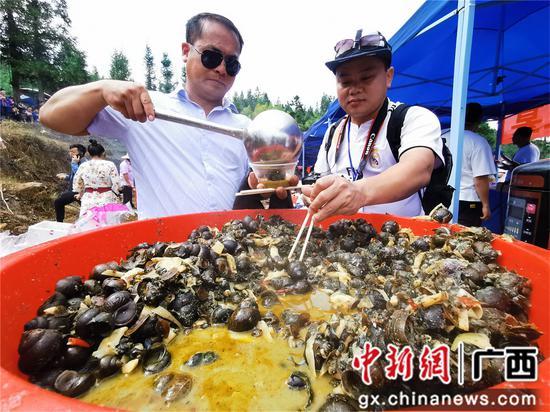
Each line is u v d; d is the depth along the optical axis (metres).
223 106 3.65
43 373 1.11
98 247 1.92
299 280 1.78
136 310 1.33
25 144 18.47
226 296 1.65
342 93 3.03
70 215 14.13
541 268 1.53
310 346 1.19
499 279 1.60
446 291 1.43
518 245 1.86
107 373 1.14
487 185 5.35
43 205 14.42
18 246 3.69
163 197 3.23
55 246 1.65
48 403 0.70
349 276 1.87
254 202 3.08
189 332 1.41
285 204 2.94
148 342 1.28
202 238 2.12
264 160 1.93
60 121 2.49
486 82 8.95
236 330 1.41
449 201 2.90
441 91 9.53
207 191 3.28
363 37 2.76
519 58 7.37
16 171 16.62
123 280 1.55
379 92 2.90
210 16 3.13
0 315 1.21
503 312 1.36
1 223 11.52
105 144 26.23
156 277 1.52
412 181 2.27
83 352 1.17
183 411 1.01
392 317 1.18
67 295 1.48
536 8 5.62
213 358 1.24
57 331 1.17
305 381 1.11
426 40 6.16
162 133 3.21
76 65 41.47
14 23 37.12
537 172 3.93
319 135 17.28
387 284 1.66
